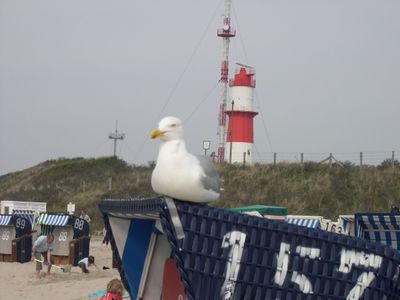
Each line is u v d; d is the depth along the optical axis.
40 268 20.03
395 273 7.27
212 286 6.58
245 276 6.66
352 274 7.03
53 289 17.42
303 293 6.84
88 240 23.19
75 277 19.75
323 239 6.91
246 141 51.94
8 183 63.69
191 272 6.51
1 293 16.78
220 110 52.75
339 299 6.98
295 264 6.81
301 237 6.84
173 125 6.43
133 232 9.05
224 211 6.64
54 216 22.77
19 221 23.98
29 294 16.72
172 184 6.37
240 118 52.03
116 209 8.46
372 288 7.12
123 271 9.07
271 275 6.75
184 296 8.03
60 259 22.64
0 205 38.75
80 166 59.00
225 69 52.81
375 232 11.12
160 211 6.53
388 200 39.78
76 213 47.44
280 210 16.95
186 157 6.42
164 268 8.60
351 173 43.47
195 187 6.38
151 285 8.91
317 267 6.89
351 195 41.06
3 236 24.08
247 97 52.16
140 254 8.96
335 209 39.84
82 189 53.69
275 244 6.76
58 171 59.19
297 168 44.66
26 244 24.08
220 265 6.60
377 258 7.13
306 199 41.09
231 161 51.22
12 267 22.27
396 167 43.59
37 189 56.50
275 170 45.06
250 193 42.31
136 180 52.78
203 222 6.55
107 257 25.64
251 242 6.68
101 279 19.31
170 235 6.48
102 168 57.59
